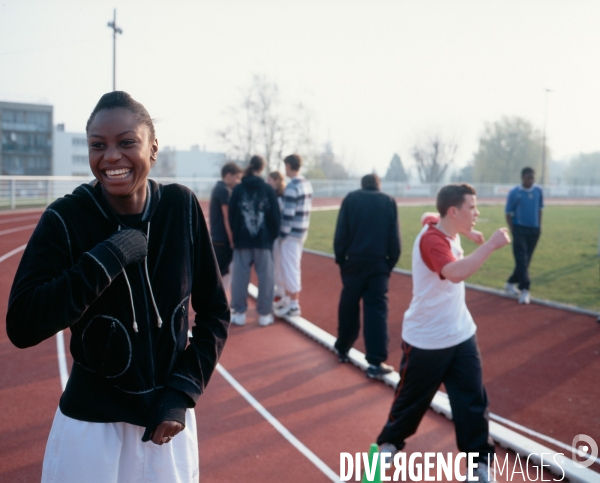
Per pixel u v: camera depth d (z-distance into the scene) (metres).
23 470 3.42
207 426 4.12
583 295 8.24
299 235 7.02
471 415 3.12
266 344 6.18
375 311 5.12
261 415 4.33
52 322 1.41
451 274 2.98
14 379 4.94
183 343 1.76
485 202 43.19
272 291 6.89
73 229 1.57
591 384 4.87
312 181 44.69
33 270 1.51
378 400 4.66
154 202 1.69
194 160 68.94
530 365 5.39
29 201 21.52
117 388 1.63
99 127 1.55
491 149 65.69
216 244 7.12
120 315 1.60
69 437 1.61
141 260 1.59
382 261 5.16
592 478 3.29
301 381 5.08
